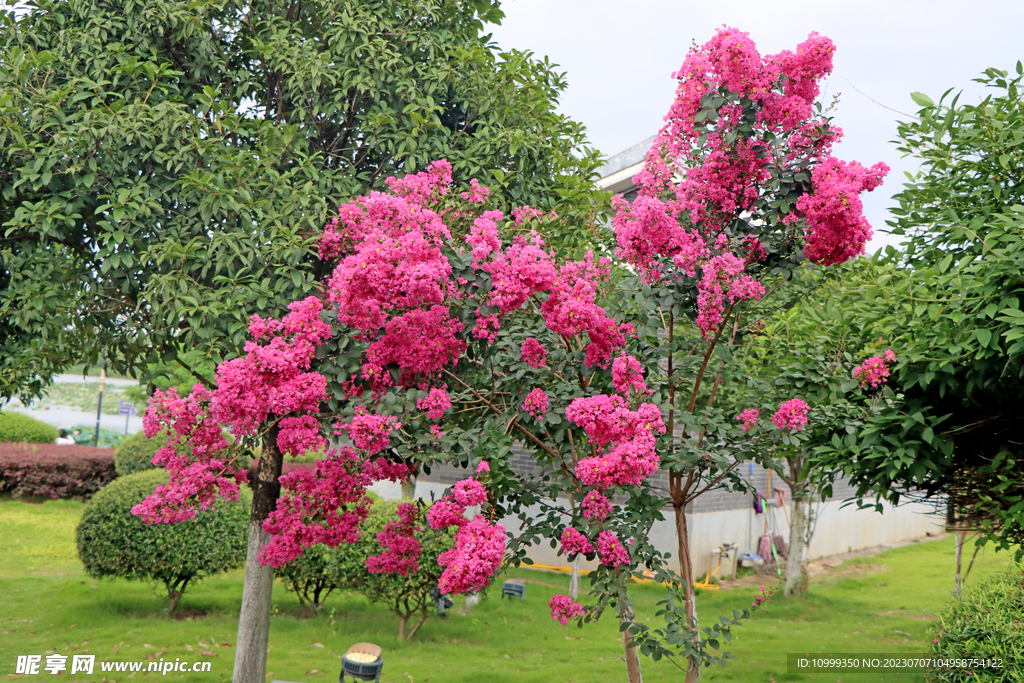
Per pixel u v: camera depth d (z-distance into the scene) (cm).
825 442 556
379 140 594
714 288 407
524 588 1064
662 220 401
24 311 533
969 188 538
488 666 764
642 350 452
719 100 392
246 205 537
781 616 1066
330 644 820
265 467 610
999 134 500
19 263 545
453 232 490
